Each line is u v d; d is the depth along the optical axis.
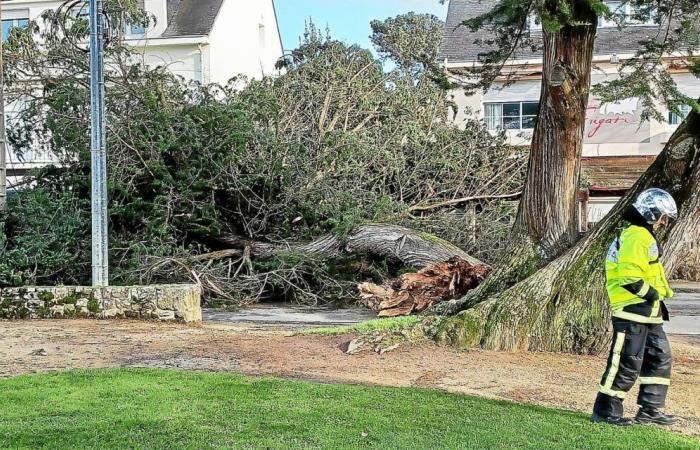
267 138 16.19
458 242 15.88
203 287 14.88
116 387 6.84
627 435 5.44
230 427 5.49
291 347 9.26
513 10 8.40
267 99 16.98
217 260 16.03
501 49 10.13
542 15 7.62
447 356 8.73
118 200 15.45
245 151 16.05
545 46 9.69
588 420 5.93
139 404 6.20
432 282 12.72
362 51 18.59
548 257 9.85
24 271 13.78
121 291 12.16
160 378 7.29
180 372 7.62
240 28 28.39
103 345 9.53
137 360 8.51
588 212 22.62
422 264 14.27
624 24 9.88
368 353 8.84
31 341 9.85
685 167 8.77
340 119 18.17
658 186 8.93
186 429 5.43
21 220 14.66
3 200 15.52
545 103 9.79
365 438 5.23
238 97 17.14
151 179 15.71
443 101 18.33
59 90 15.85
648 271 5.77
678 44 9.54
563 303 9.14
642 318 5.76
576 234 9.97
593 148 24.09
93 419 5.70
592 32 9.27
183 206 15.80
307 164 16.38
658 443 5.24
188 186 15.55
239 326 12.04
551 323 9.13
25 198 15.10
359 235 14.95
